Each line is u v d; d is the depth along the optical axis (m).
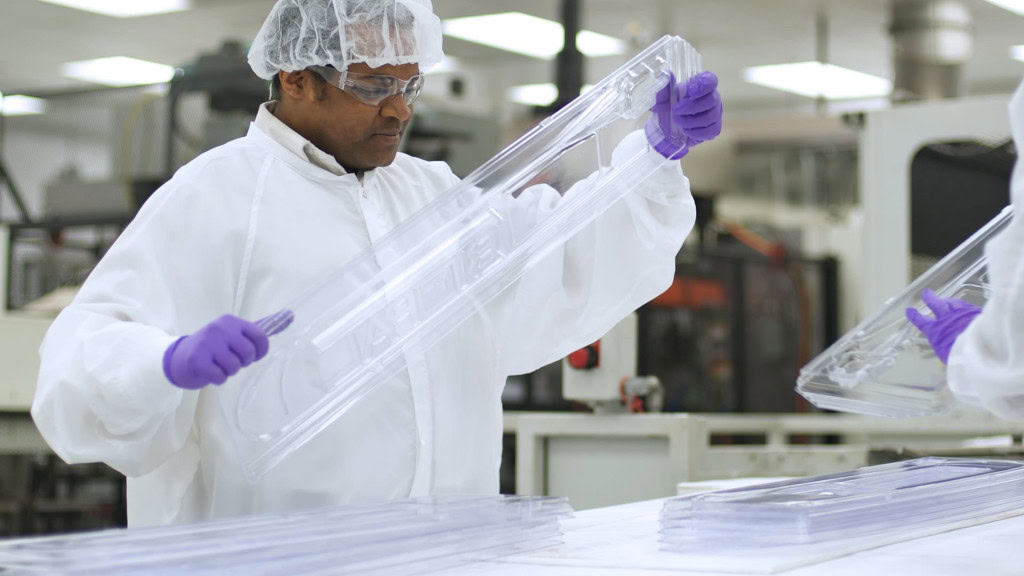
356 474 1.30
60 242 3.57
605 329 1.48
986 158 3.14
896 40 5.61
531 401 3.46
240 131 3.14
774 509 1.02
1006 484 1.37
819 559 0.97
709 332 4.93
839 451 2.46
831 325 5.23
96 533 0.94
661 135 1.35
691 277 4.73
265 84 3.18
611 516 1.35
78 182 3.40
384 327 1.20
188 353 1.06
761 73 7.41
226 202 1.33
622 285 1.44
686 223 1.44
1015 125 0.89
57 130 3.72
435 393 1.37
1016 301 0.87
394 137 1.38
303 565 0.88
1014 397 0.92
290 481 1.29
